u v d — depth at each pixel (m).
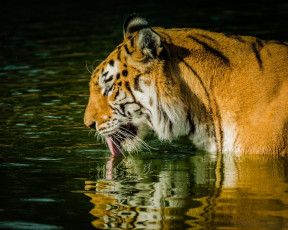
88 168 10.62
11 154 11.47
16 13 33.28
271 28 23.36
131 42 10.77
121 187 9.41
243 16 27.39
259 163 10.51
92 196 8.95
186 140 12.72
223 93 10.82
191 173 10.16
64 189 9.34
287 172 9.94
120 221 7.85
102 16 30.75
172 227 7.59
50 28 28.02
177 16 28.42
